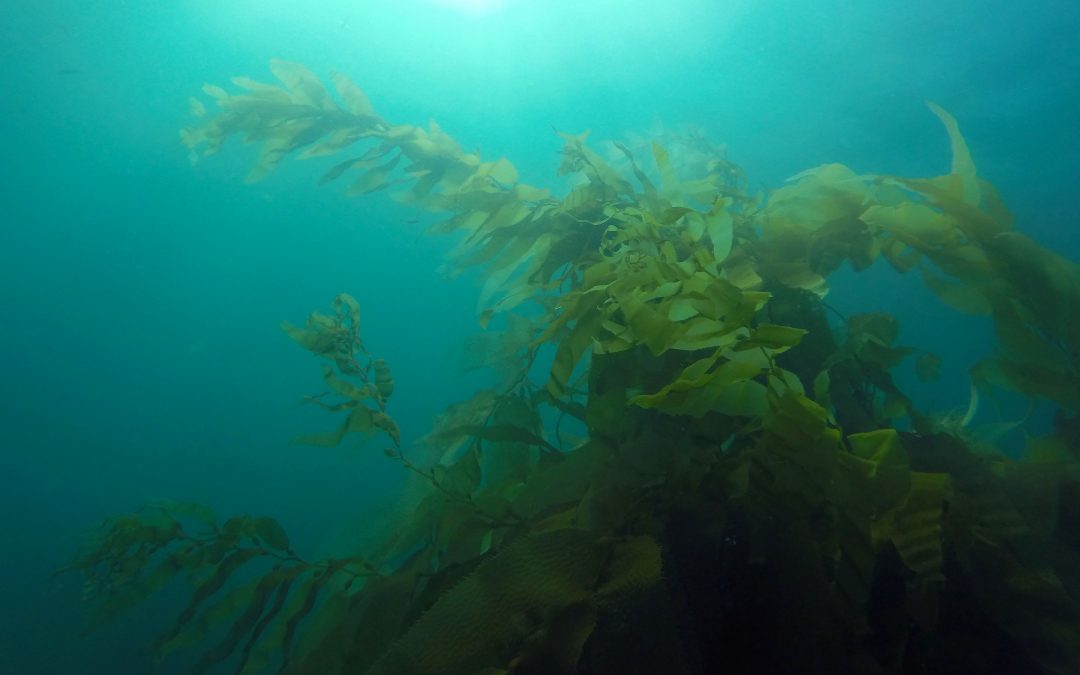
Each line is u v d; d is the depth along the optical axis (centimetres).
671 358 134
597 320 118
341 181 1598
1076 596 100
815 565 88
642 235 130
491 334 157
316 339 123
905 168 805
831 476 94
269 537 133
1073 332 124
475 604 81
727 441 116
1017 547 102
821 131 836
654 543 85
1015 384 138
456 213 197
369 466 1051
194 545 131
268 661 127
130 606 126
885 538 94
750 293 98
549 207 187
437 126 213
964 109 723
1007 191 622
